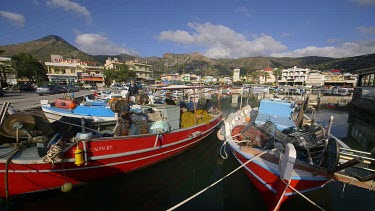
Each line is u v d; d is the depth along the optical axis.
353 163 4.13
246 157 5.85
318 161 5.31
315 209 5.45
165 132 7.06
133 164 6.27
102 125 9.73
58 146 4.62
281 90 45.03
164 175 7.57
